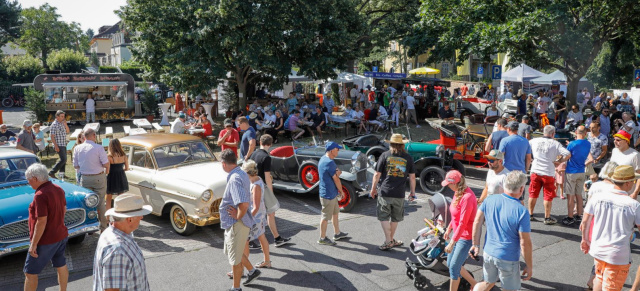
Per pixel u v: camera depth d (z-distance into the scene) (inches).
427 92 944.9
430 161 420.2
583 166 314.5
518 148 311.4
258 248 289.3
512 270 183.9
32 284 207.9
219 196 303.7
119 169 316.2
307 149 404.8
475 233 195.5
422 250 231.8
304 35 740.7
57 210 207.8
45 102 853.2
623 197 190.9
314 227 329.1
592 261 265.9
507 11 676.1
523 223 179.6
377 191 287.1
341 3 809.5
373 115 764.6
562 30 693.3
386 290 232.7
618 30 718.5
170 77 749.3
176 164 342.3
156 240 304.7
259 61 743.7
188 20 731.4
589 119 566.6
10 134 562.6
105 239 142.4
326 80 840.9
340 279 244.1
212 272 255.0
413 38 832.9
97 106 890.1
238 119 366.3
